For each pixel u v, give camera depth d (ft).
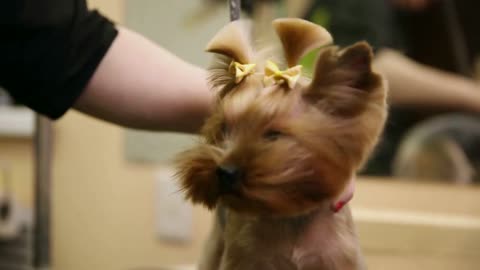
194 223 4.16
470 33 3.66
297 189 1.66
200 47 3.98
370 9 3.64
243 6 2.43
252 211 1.70
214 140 1.78
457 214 3.81
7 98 4.45
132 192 4.23
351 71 1.72
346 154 1.71
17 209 4.30
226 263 1.96
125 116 2.28
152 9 4.02
